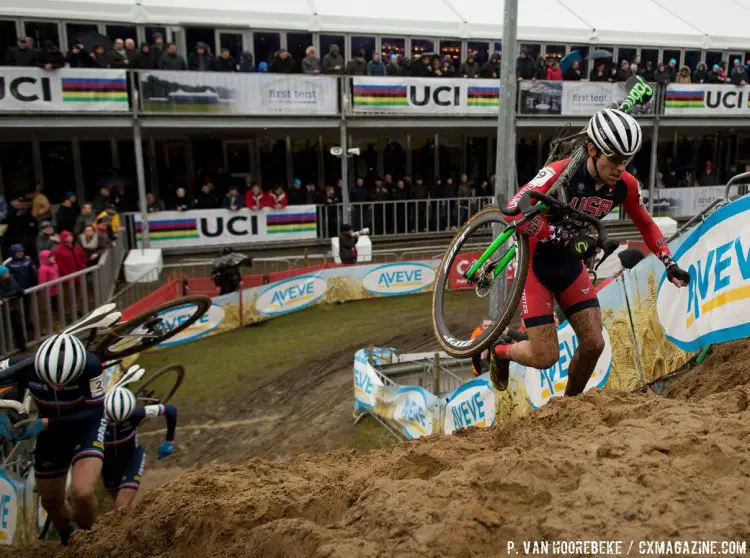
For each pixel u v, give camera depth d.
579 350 3.58
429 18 17.73
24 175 16.41
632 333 4.97
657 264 4.63
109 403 5.49
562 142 3.29
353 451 3.76
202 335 12.14
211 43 16.64
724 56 21.08
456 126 16.56
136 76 14.31
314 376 10.16
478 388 6.70
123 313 10.50
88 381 4.73
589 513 1.88
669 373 4.57
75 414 4.76
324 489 2.71
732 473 2.02
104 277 11.41
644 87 3.23
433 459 2.74
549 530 1.85
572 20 19.31
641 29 19.64
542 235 3.19
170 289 12.45
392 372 9.08
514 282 3.07
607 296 5.22
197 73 14.61
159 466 7.61
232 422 8.71
